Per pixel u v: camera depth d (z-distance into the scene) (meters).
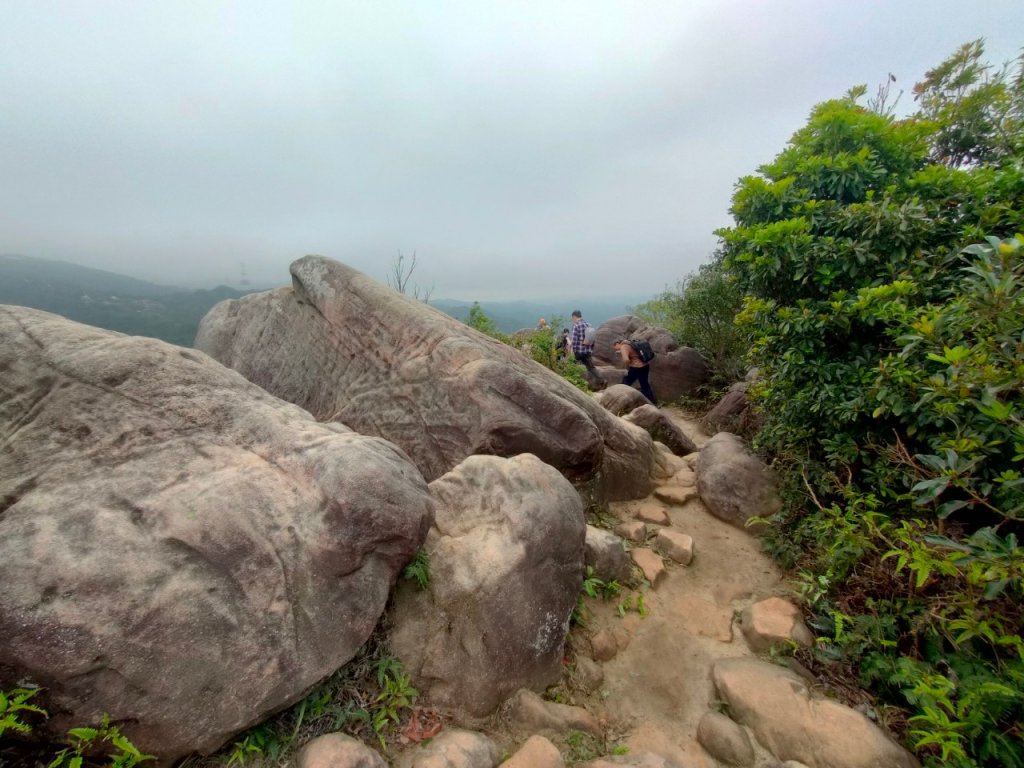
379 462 2.65
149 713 1.85
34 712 1.75
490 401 4.32
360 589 2.37
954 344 2.52
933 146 6.08
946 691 2.08
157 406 2.79
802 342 3.84
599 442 4.47
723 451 4.97
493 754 2.22
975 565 1.97
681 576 3.79
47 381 2.70
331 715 2.22
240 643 2.03
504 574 2.64
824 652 2.85
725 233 4.70
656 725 2.58
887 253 3.69
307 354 5.77
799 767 2.24
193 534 2.17
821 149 4.62
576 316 11.21
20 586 1.82
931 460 2.31
